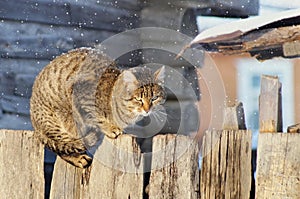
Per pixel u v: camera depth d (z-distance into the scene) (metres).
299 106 14.71
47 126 7.45
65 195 6.70
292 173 5.99
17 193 6.89
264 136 6.14
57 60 7.93
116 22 11.93
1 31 10.53
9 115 10.41
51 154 10.07
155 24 12.34
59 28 11.17
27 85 10.66
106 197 6.49
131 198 6.39
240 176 6.25
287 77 14.80
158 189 6.32
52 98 7.57
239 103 6.86
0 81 10.39
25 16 10.80
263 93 6.39
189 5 12.45
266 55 9.60
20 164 6.89
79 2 11.43
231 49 9.83
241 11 12.84
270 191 6.07
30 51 10.80
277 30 8.88
